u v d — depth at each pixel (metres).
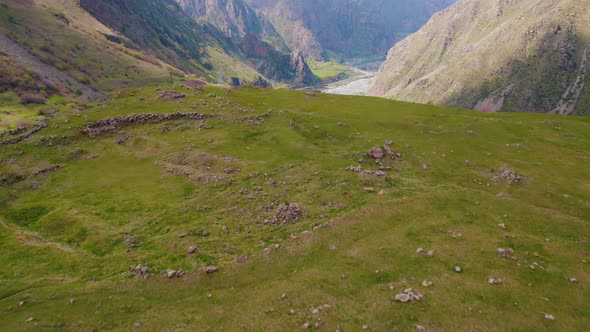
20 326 22.47
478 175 52.66
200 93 87.25
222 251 31.17
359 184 43.62
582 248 30.02
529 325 21.08
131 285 26.48
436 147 63.06
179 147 56.50
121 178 47.47
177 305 24.53
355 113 85.38
